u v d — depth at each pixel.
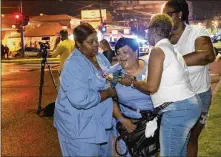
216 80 13.65
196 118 3.41
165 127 3.40
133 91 3.73
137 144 3.71
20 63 30.22
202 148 5.73
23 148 6.22
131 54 3.73
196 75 4.04
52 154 5.88
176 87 3.33
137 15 78.00
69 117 3.55
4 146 6.34
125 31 45.03
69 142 3.63
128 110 3.83
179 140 3.39
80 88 3.45
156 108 3.43
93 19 57.03
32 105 10.12
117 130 3.92
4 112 9.15
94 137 3.59
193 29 4.01
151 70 3.30
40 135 6.98
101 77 3.63
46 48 8.84
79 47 3.60
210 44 3.88
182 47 4.01
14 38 45.03
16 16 40.03
